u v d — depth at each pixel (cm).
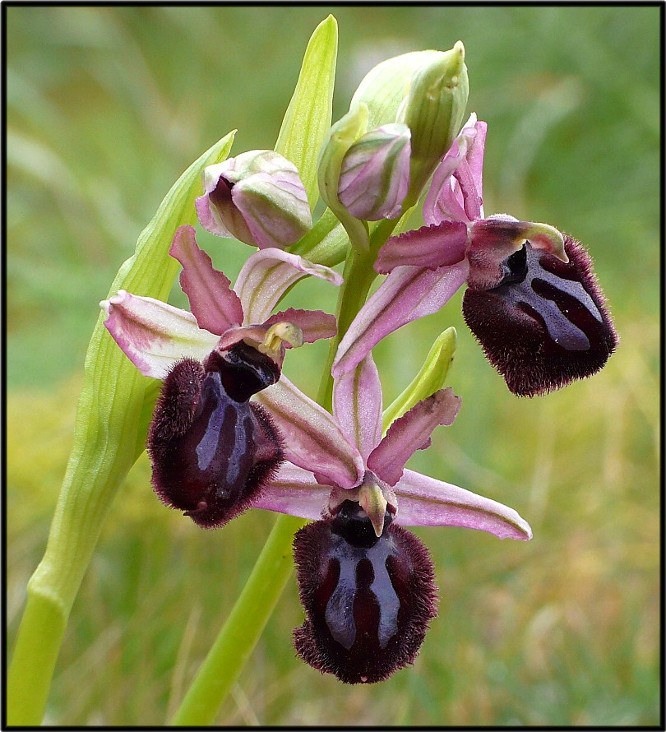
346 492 15
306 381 24
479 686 20
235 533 21
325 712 20
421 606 15
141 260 16
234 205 15
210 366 15
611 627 21
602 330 15
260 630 16
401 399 16
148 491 21
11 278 26
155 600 20
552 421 24
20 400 23
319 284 25
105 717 20
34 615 16
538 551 22
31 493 22
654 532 22
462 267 15
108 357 16
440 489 16
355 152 14
